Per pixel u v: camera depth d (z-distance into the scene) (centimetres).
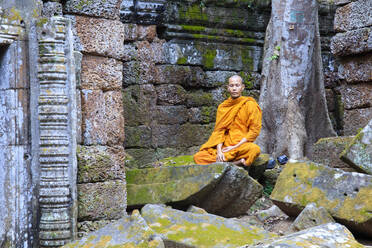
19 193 511
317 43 980
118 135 602
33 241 519
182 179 642
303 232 425
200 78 1097
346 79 779
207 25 1111
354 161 598
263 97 989
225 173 624
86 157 556
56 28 520
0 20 503
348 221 526
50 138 519
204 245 471
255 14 1160
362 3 743
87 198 553
